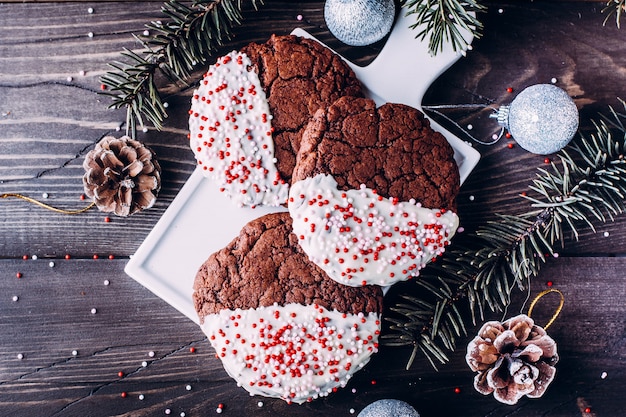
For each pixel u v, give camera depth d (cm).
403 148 39
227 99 40
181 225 41
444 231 39
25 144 42
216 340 40
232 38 42
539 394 40
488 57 42
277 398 42
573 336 43
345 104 39
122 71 41
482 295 42
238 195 40
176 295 41
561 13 43
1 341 42
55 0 42
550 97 38
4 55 42
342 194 38
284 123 40
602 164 39
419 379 42
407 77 41
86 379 42
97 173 40
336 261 38
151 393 42
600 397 43
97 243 42
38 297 42
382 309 40
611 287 43
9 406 42
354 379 42
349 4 38
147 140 42
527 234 40
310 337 39
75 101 42
